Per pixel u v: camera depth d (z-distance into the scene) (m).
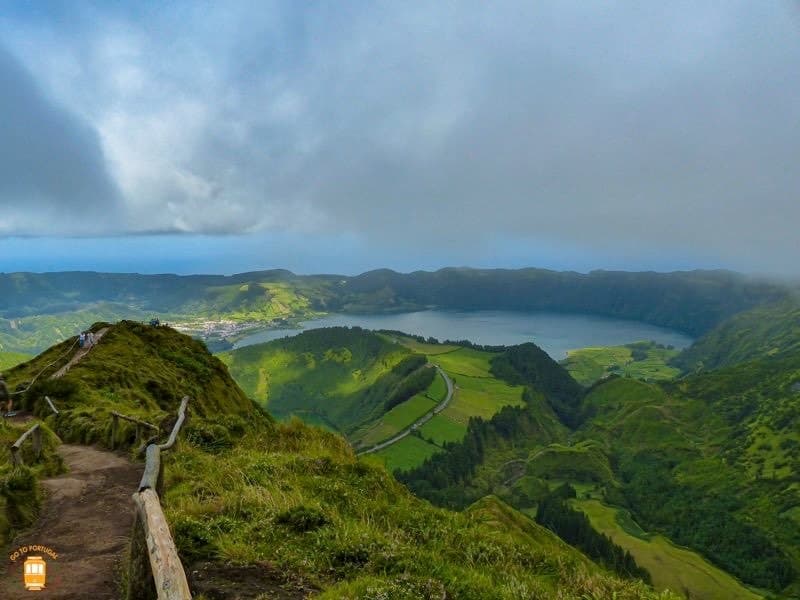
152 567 5.40
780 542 145.62
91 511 12.83
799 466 180.75
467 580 7.89
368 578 7.20
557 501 154.62
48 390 30.67
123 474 16.59
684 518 166.88
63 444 22.22
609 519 149.75
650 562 120.69
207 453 17.34
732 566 137.00
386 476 15.71
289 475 13.83
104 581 8.53
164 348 48.53
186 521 8.73
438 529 11.37
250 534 8.80
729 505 171.25
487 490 181.00
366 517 11.60
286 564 7.84
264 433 20.61
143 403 34.28
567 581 9.88
